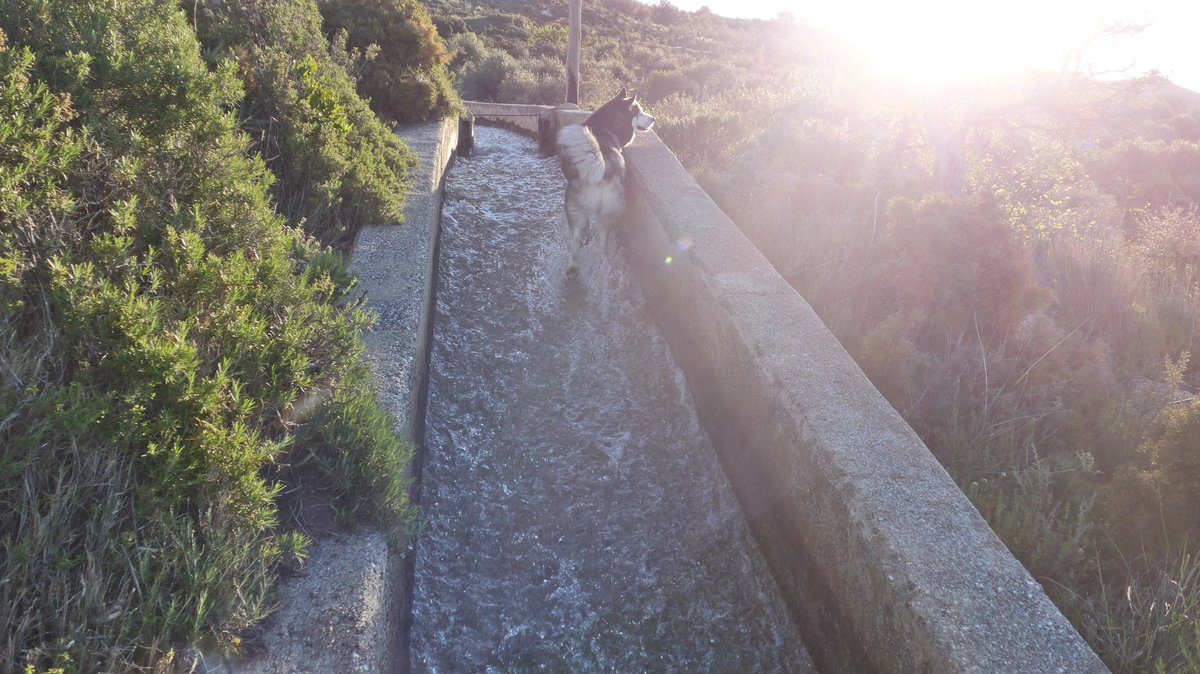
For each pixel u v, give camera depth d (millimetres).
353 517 2488
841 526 2645
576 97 11281
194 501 2154
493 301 5504
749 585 3264
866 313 4801
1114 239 6336
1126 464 3324
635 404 4543
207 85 3295
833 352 3564
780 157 7848
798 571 2988
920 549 2342
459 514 3555
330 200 4969
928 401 3926
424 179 6289
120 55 3072
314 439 2715
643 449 4148
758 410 3506
